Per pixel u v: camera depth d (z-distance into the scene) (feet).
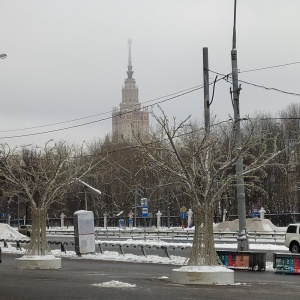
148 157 82.58
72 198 347.15
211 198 78.13
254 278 89.56
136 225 325.21
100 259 129.90
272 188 297.12
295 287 75.00
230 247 153.48
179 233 232.94
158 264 117.08
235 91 103.09
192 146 93.15
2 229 235.81
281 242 191.01
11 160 111.24
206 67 103.14
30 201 103.35
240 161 102.47
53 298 60.44
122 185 320.70
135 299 59.77
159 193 300.61
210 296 63.62
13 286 73.00
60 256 138.82
